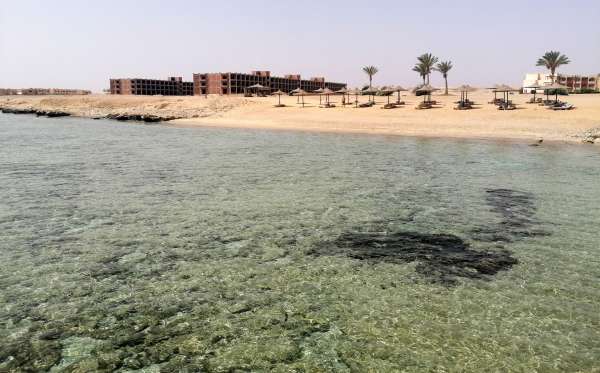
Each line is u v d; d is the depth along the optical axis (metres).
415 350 7.90
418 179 22.53
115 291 10.09
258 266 11.55
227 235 13.82
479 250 12.81
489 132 44.28
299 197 18.56
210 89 154.50
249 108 72.88
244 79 152.50
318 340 8.23
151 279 10.70
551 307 9.49
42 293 9.95
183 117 69.38
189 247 12.80
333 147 35.28
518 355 7.75
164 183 21.11
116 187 20.16
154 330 8.54
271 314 9.16
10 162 27.02
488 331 8.52
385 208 17.03
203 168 25.33
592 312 9.27
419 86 64.62
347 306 9.51
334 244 13.18
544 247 13.06
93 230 14.13
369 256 12.30
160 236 13.66
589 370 7.34
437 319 8.97
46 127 56.50
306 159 28.91
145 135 45.72
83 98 110.00
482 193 19.58
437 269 11.47
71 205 17.00
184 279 10.73
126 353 7.82
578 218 15.89
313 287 10.40
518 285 10.55
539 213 16.50
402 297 9.92
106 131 50.72
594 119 46.34
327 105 69.62
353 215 16.08
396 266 11.65
